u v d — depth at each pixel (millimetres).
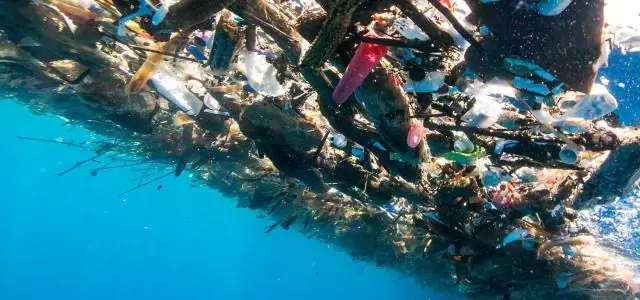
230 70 5438
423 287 20141
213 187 15898
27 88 8953
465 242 8453
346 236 15570
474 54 3598
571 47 3232
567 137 4859
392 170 6117
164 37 4512
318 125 6762
